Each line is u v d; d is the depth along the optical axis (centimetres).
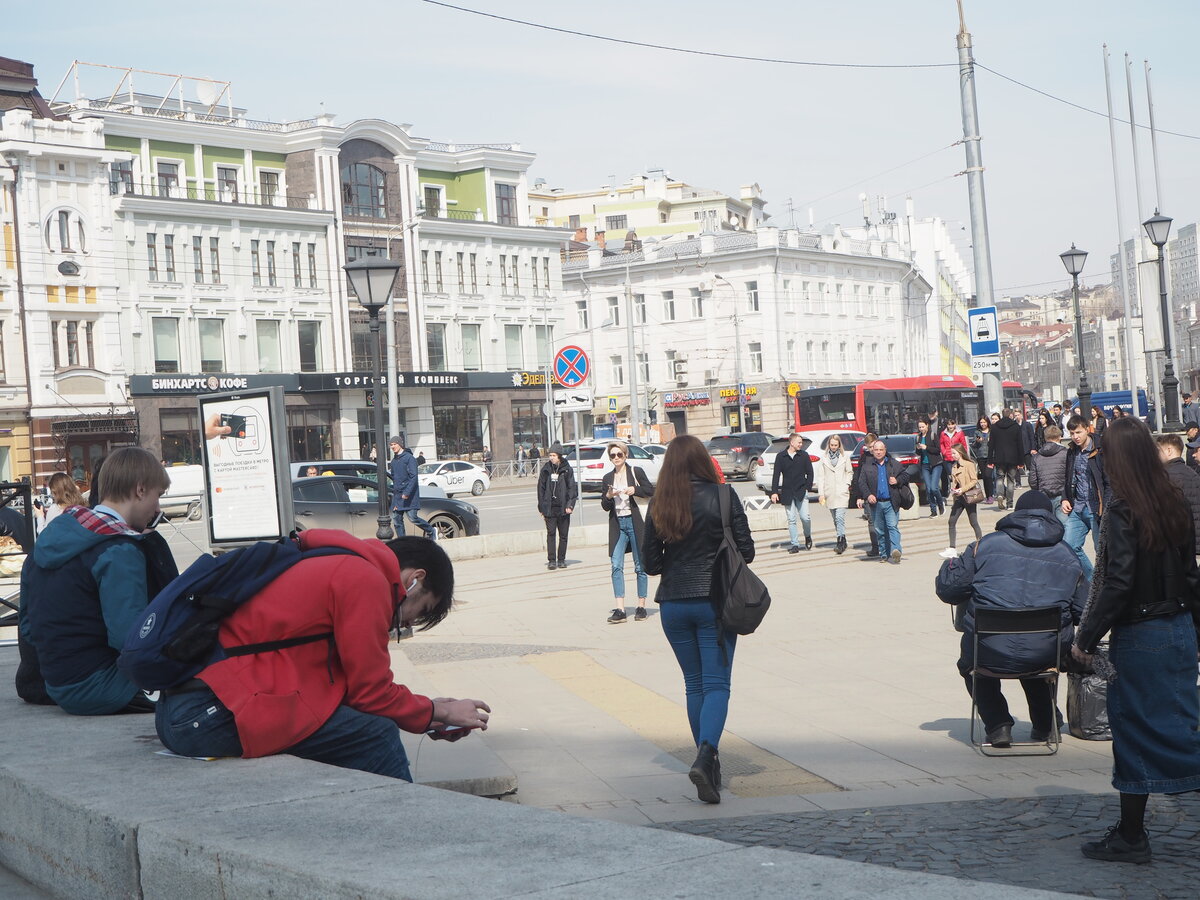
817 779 731
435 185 6544
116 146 5266
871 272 8856
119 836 360
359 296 1603
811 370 8156
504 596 1791
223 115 5978
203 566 439
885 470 1936
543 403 6825
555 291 7000
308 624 436
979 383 5556
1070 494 1527
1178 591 534
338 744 438
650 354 8244
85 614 537
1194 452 1745
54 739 488
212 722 430
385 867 297
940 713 912
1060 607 758
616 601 1592
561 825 326
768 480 3603
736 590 688
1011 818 624
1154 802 648
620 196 11644
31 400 4859
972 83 2489
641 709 960
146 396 5178
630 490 1480
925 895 259
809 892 264
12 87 5059
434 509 2448
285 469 1179
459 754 736
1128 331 4309
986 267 2538
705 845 302
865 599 1566
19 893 408
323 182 5881
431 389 6288
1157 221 2489
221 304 5488
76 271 4988
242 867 317
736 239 8031
